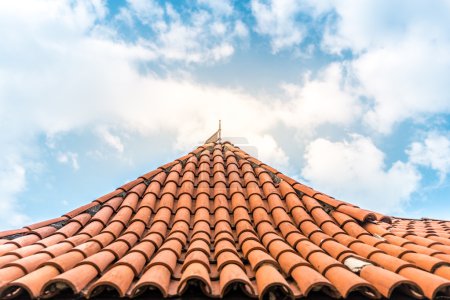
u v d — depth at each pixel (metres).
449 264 3.00
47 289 2.62
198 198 5.02
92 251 3.37
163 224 4.21
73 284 2.53
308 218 4.34
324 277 2.76
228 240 3.64
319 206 4.72
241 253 3.54
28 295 2.66
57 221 4.52
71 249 3.32
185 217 4.38
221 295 2.56
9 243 3.79
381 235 3.94
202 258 3.01
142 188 5.40
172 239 3.64
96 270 2.89
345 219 4.30
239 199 4.91
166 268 2.92
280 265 3.12
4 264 3.17
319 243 3.71
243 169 6.22
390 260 3.10
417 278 2.72
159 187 5.45
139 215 4.39
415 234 4.38
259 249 3.38
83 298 2.63
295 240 3.71
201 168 6.10
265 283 2.59
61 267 2.87
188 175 5.74
